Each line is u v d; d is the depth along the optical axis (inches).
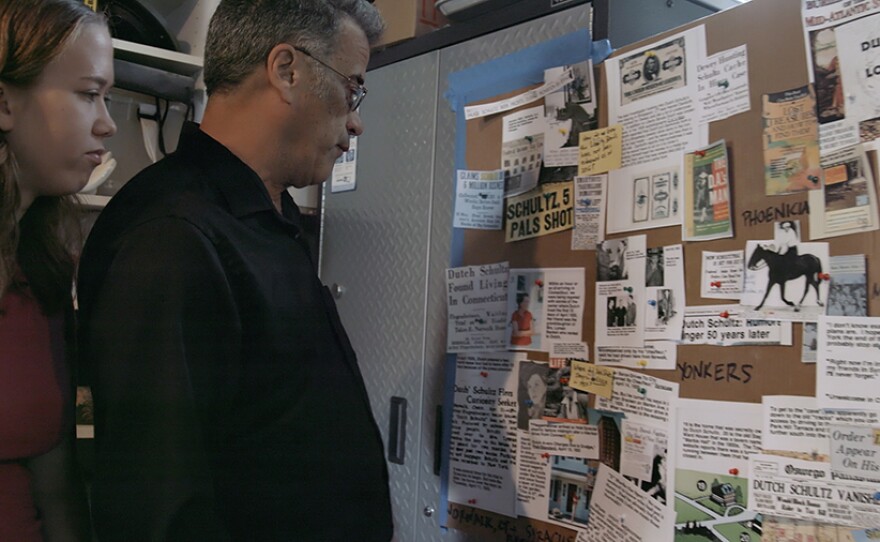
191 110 75.8
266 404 35.0
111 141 73.4
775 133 38.5
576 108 49.0
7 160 31.6
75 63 32.4
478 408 53.7
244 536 34.7
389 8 63.8
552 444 48.6
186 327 31.3
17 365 34.4
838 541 34.4
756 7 39.8
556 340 49.1
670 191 43.4
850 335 34.9
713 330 40.4
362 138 66.6
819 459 35.5
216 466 34.0
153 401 30.2
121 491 30.1
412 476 59.1
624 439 44.4
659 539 41.4
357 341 65.5
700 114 42.1
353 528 38.3
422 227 59.9
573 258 48.6
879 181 34.3
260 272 35.4
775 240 38.1
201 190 35.1
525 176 52.0
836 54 36.2
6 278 32.4
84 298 36.3
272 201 39.7
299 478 35.9
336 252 68.7
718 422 39.7
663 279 43.2
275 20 36.7
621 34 48.8
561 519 47.5
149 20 69.8
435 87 59.9
